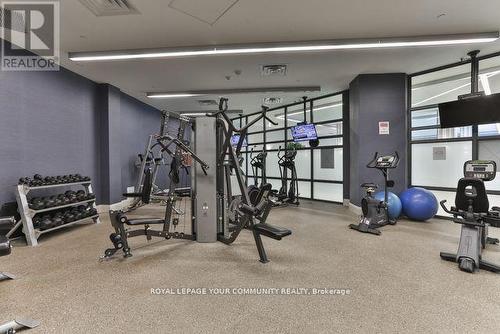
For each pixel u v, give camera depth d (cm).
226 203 409
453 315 200
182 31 377
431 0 311
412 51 447
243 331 183
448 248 353
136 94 717
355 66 514
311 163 802
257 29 374
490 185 461
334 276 269
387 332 181
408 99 567
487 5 321
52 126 482
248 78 584
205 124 385
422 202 481
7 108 397
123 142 704
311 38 402
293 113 858
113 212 326
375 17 346
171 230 464
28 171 432
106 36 388
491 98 427
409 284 251
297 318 198
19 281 260
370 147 561
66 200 443
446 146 520
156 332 182
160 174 916
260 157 784
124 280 262
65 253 340
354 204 599
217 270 285
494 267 275
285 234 290
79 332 182
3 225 235
